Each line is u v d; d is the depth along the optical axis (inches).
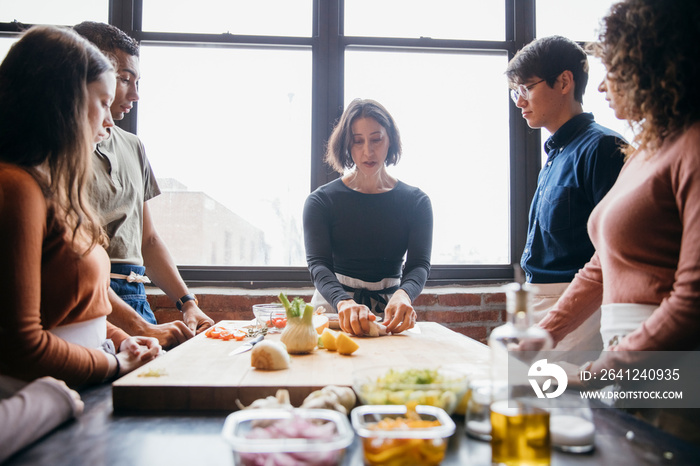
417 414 25.9
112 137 68.3
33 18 99.4
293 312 48.2
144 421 31.1
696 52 33.8
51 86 39.1
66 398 29.9
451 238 104.0
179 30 102.0
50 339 35.3
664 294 35.7
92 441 27.4
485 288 100.0
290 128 102.3
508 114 105.3
